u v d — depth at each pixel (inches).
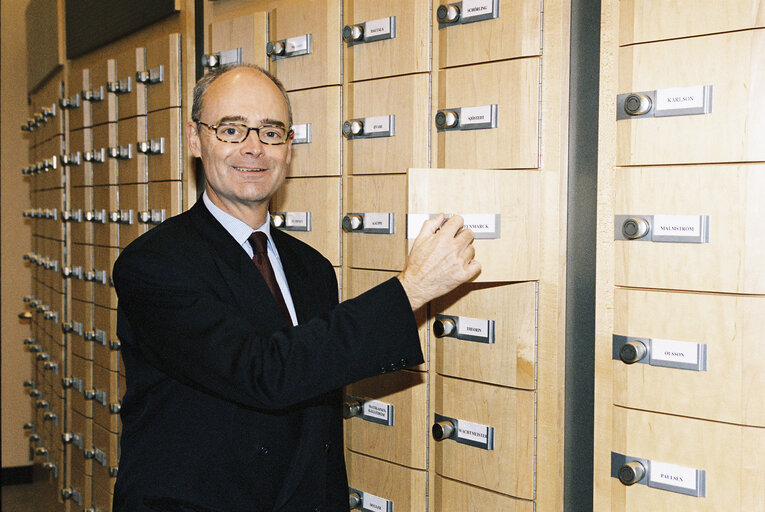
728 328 49.1
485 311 60.7
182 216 55.4
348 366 46.7
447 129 62.3
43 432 148.1
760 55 47.3
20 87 177.6
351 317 47.5
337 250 72.8
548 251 57.2
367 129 68.4
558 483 57.6
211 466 49.1
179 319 47.8
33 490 167.3
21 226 178.1
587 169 56.1
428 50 64.1
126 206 101.3
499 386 60.1
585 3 55.9
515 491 59.1
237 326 47.4
